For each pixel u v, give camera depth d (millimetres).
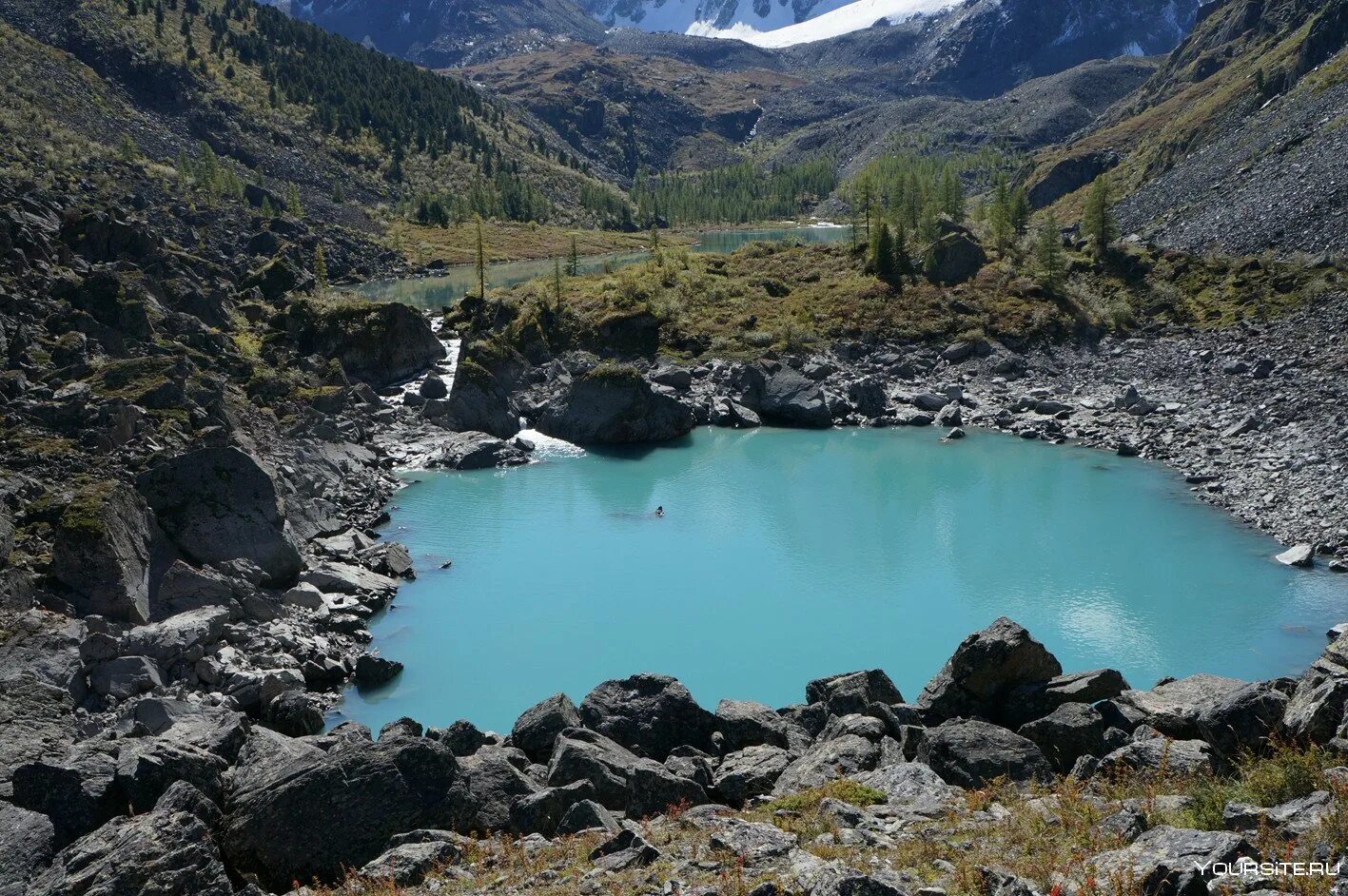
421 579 56312
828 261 133000
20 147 178125
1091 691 29766
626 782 26328
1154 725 26969
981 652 30812
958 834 20594
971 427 88312
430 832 23203
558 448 83250
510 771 26344
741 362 100812
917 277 121125
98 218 90375
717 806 24797
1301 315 98500
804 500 70000
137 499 47469
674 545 61812
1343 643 25156
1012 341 105438
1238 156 164500
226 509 50125
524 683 44969
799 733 32562
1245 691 24828
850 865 19000
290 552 51188
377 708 42625
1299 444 71188
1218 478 69938
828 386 96750
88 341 67688
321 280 133125
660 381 97750
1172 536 61125
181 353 75375
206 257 126062
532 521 65812
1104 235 122812
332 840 23594
